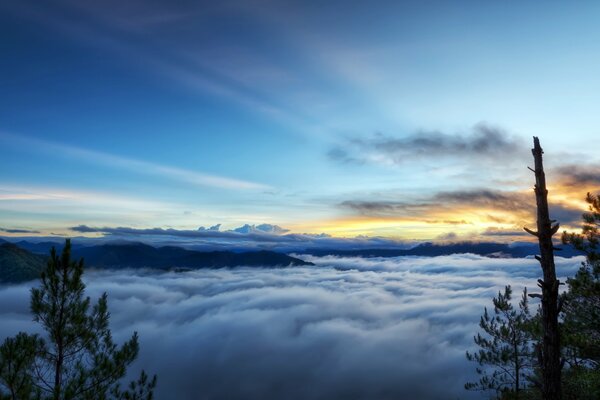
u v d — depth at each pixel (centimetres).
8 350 948
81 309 1105
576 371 1741
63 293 1095
